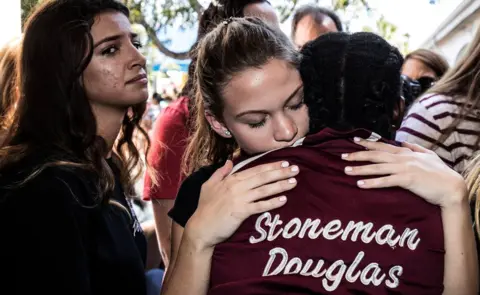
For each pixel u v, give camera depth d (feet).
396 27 19.71
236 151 5.62
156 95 17.46
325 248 3.77
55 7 5.16
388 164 3.90
